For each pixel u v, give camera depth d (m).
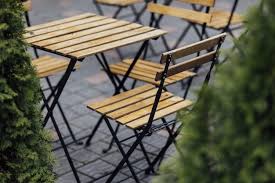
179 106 4.36
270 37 2.03
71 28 4.82
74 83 6.57
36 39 4.48
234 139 2.07
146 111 4.27
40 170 3.53
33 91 3.36
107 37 4.57
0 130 3.29
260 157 2.01
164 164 2.48
